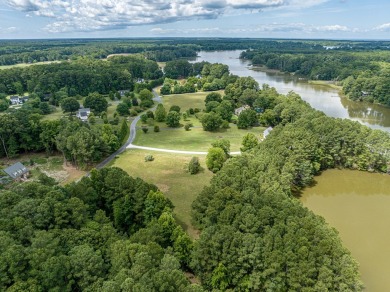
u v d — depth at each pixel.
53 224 48.62
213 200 56.66
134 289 34.44
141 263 38.91
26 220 46.44
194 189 80.50
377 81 176.88
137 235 49.53
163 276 37.00
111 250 43.25
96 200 62.12
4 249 39.09
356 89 183.88
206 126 126.69
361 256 57.16
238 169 69.00
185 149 107.75
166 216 55.16
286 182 68.56
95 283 37.97
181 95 198.50
